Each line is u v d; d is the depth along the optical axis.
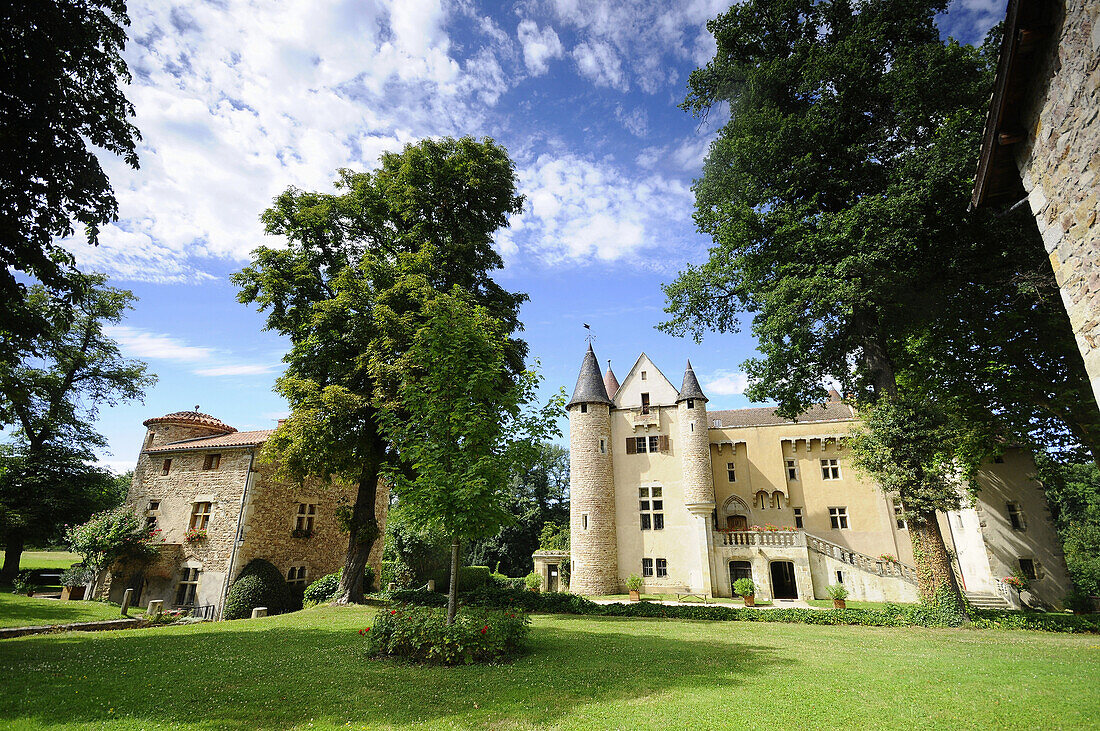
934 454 16.91
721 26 21.23
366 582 29.50
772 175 19.16
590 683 8.13
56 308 10.10
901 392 22.47
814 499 32.53
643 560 30.39
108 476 30.67
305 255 21.22
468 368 11.08
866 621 16.50
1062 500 40.22
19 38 8.29
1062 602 24.16
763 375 20.14
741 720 6.21
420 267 20.11
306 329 19.73
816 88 18.47
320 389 18.75
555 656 10.32
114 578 23.59
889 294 17.31
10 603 20.31
